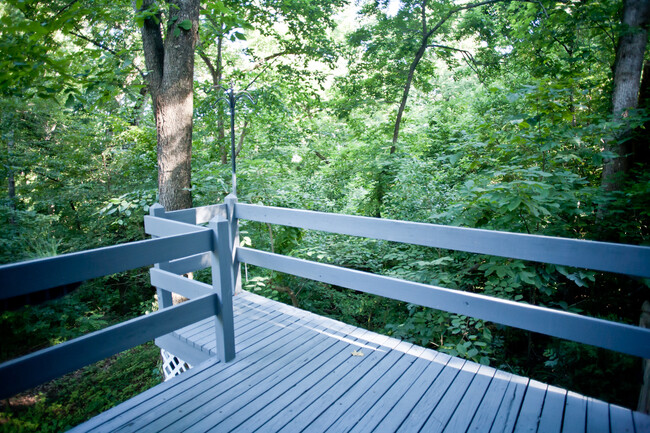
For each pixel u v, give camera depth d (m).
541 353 5.18
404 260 5.57
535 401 2.14
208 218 3.59
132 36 9.43
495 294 4.12
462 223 4.29
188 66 5.90
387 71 13.11
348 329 3.09
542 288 3.97
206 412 2.07
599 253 1.94
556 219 4.48
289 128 12.52
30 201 10.98
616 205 4.64
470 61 13.04
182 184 6.05
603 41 7.64
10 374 1.65
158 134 5.98
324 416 2.04
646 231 4.97
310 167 16.25
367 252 6.52
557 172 4.38
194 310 2.38
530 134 4.46
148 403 2.15
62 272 1.75
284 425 1.97
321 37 12.17
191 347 2.95
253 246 6.75
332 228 2.94
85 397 7.04
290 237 6.06
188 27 5.62
